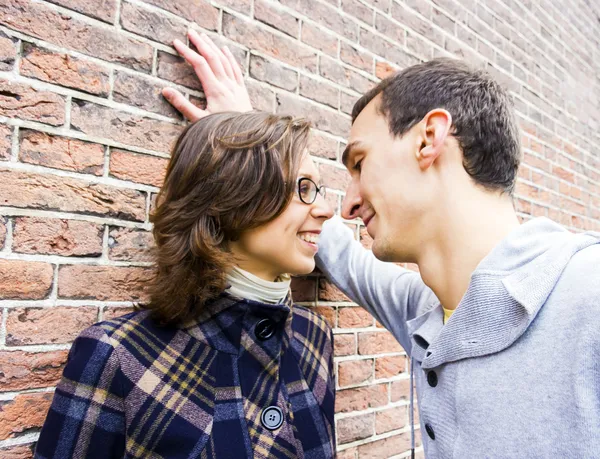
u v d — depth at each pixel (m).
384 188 0.84
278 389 0.82
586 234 0.71
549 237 0.72
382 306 1.11
